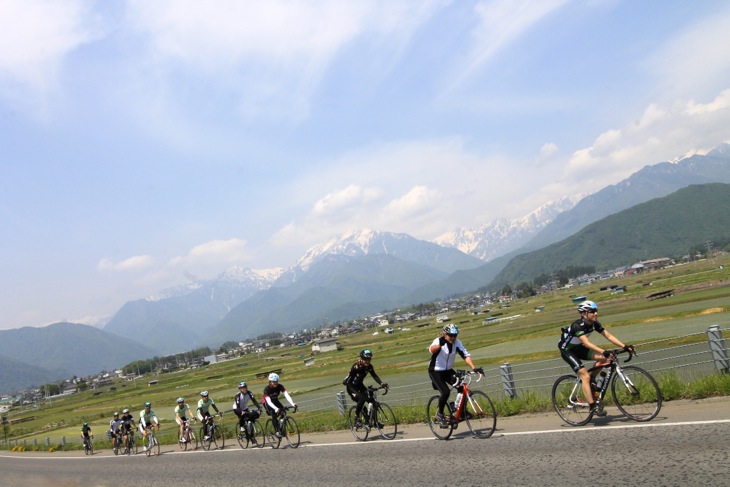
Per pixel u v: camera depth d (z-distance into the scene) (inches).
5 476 1012.5
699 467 305.7
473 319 7445.9
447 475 388.8
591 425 453.4
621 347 439.8
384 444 563.2
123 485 644.1
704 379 517.3
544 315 5054.1
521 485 334.3
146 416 1005.2
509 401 625.6
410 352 3848.4
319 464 528.7
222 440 872.9
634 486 297.3
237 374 5551.2
